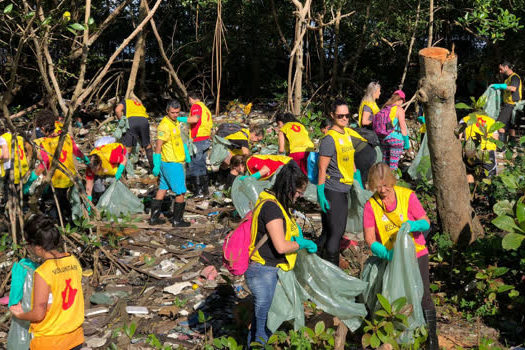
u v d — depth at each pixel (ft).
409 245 12.09
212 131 40.75
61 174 20.18
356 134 18.70
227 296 17.08
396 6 44.37
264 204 11.98
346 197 17.17
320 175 16.67
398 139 24.38
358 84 53.83
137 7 46.80
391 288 12.28
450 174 17.78
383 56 55.26
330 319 14.88
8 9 15.34
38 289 10.26
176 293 17.25
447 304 16.01
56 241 10.53
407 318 12.05
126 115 28.27
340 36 52.54
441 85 17.04
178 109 21.88
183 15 53.67
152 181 29.25
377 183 12.37
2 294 16.74
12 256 18.16
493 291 15.14
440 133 17.54
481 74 47.62
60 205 20.70
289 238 12.02
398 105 24.36
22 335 11.10
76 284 10.89
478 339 13.52
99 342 14.44
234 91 57.11
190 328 15.20
